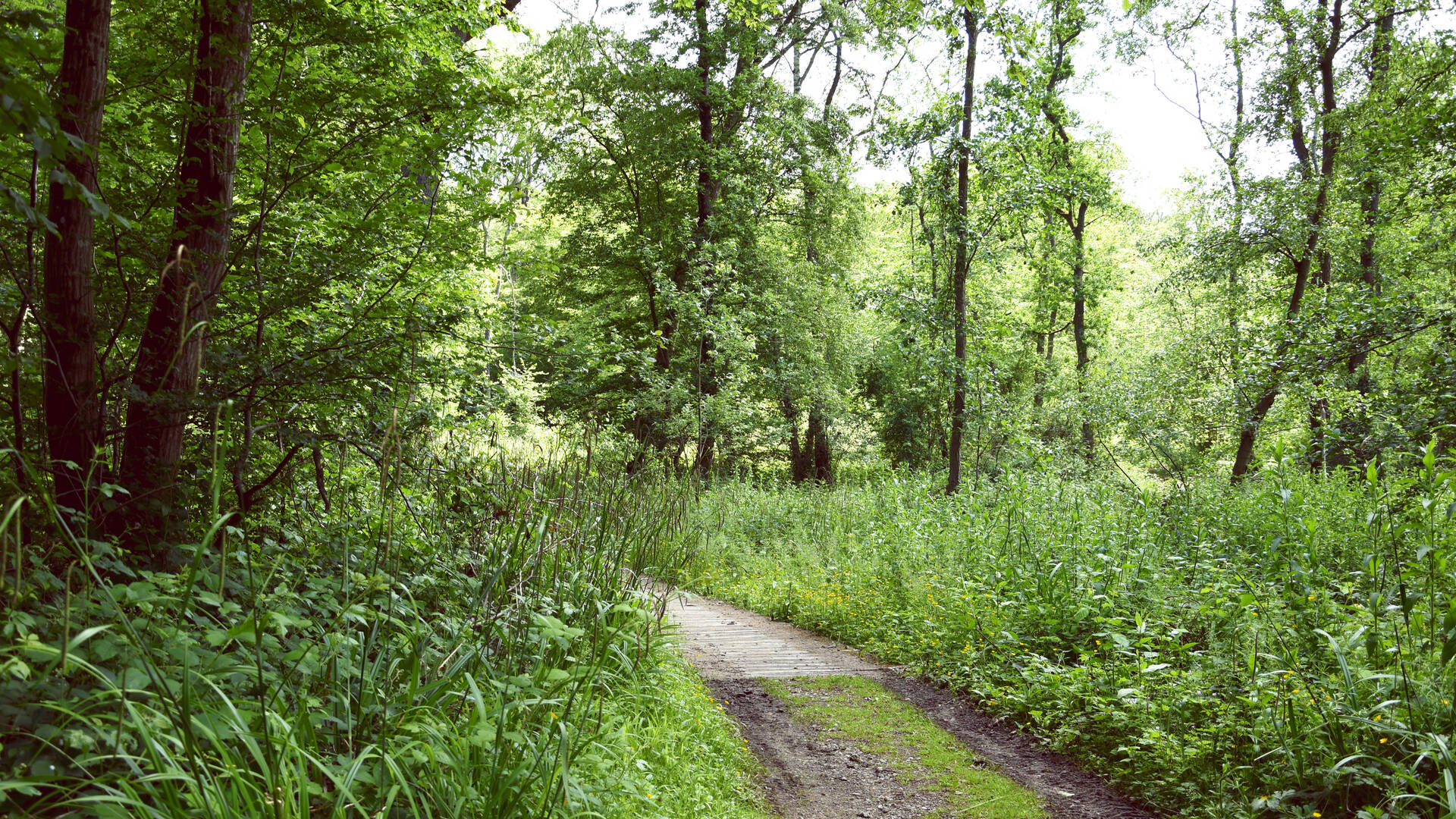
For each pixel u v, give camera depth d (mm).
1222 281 21781
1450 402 9273
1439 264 17359
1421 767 4441
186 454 5590
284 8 5613
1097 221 29281
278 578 4062
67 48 4445
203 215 5148
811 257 26703
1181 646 6414
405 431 5730
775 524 16203
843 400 27578
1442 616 5262
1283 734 5000
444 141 6391
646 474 8008
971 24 17312
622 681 5348
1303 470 13438
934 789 5449
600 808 3701
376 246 6703
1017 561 9242
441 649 4156
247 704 2922
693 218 24391
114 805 2365
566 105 7371
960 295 18812
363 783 3133
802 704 7090
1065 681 6723
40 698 2596
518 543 5043
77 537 3914
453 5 8641
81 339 4484
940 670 7949
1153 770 5457
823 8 24359
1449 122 10164
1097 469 18266
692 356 22516
